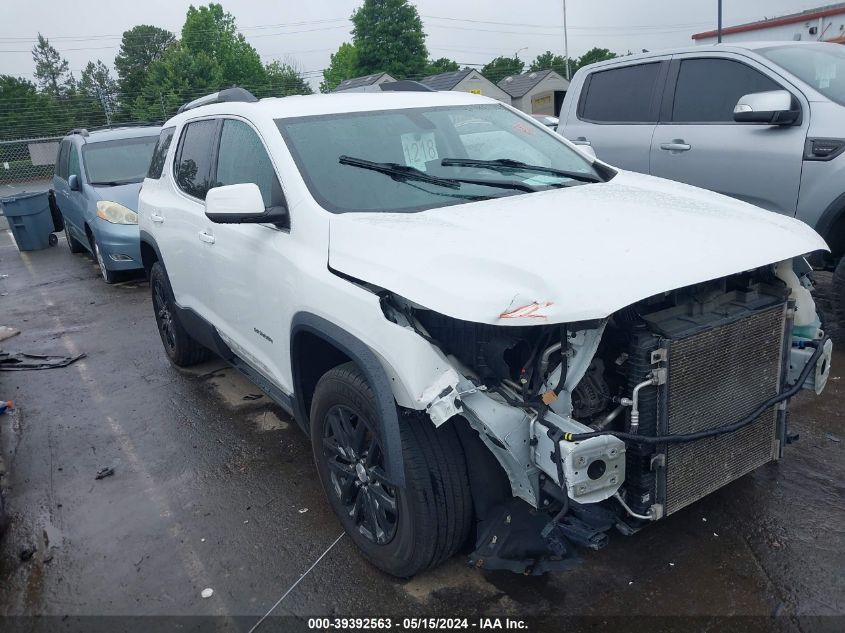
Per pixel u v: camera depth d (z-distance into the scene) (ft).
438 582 9.68
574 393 8.41
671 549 9.93
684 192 11.14
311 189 10.54
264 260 11.29
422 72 201.36
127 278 30.71
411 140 11.91
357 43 200.34
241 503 12.10
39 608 9.88
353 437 9.68
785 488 11.19
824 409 13.74
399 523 9.06
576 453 7.58
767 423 9.57
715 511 10.71
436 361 8.19
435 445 8.68
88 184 30.22
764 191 17.46
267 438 14.44
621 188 11.31
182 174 15.47
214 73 191.01
